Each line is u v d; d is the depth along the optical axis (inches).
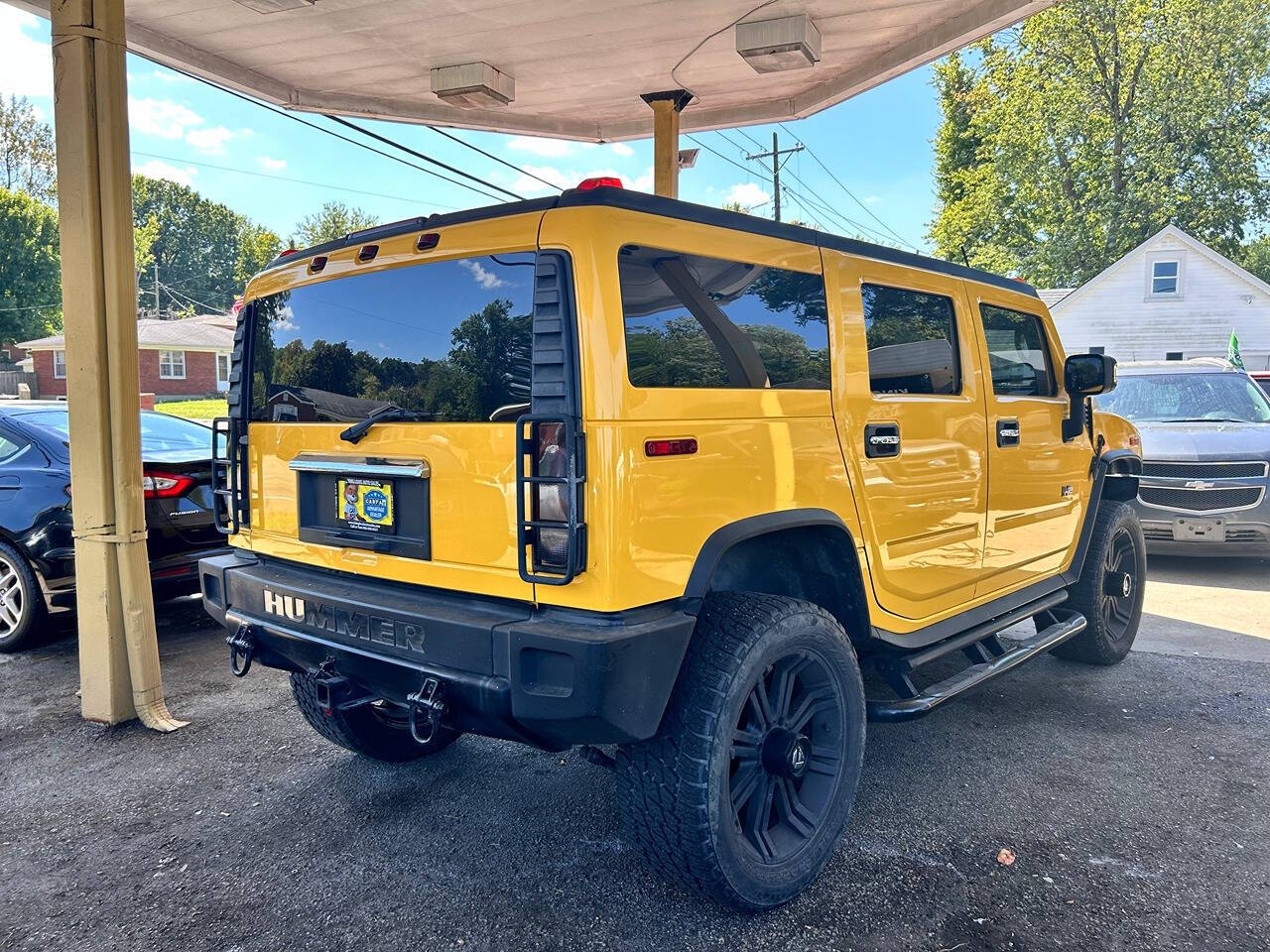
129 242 161.2
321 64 277.0
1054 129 1339.8
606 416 87.5
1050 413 171.2
